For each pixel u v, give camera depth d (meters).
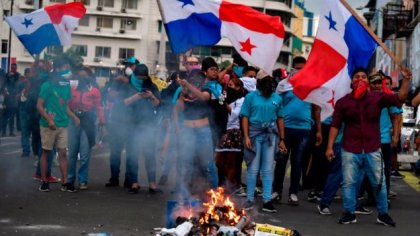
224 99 9.84
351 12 8.98
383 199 9.29
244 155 9.96
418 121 17.22
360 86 9.05
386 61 35.53
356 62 9.57
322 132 11.23
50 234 7.57
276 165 10.73
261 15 10.23
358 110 9.07
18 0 45.03
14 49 59.38
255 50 10.27
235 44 10.28
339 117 9.19
